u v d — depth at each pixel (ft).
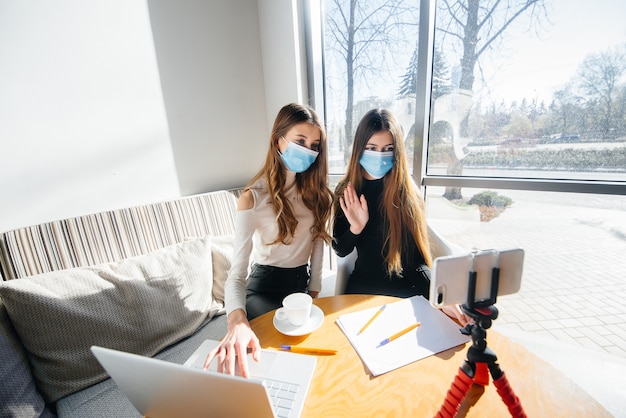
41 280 3.14
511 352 2.06
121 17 4.39
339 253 4.06
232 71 5.98
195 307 3.91
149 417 1.75
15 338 2.92
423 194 5.55
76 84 4.06
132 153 4.71
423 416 1.65
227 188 6.15
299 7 5.81
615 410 3.02
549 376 1.84
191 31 5.26
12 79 3.59
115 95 4.44
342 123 6.48
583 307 4.82
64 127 4.02
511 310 5.07
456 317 2.48
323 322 2.60
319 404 1.77
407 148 5.64
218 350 2.19
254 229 3.65
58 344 3.01
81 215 4.19
